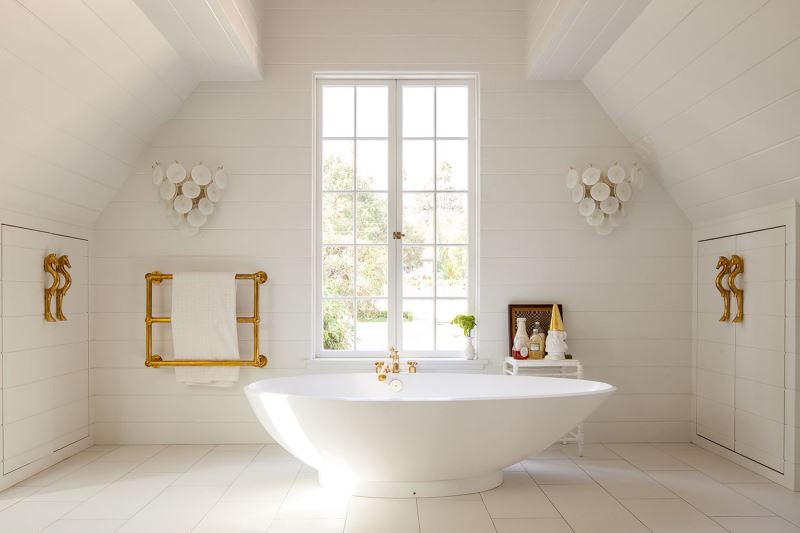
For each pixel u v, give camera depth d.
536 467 4.05
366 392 4.36
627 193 4.63
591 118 4.72
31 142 3.44
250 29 4.25
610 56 4.11
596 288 4.71
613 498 3.46
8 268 3.60
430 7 4.73
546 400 3.39
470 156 4.82
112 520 3.12
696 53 3.40
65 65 3.27
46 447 3.99
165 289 4.64
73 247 4.34
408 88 4.91
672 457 4.28
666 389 4.71
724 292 4.16
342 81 4.82
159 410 4.61
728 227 4.25
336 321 4.88
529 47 4.59
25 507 3.30
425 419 3.29
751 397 3.97
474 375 4.36
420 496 3.48
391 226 4.81
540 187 4.71
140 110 4.23
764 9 2.81
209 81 4.68
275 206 4.68
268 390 4.02
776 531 3.00
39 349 3.91
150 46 3.79
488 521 3.12
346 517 3.17
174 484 3.69
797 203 3.57
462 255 4.87
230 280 4.51
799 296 3.56
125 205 4.64
